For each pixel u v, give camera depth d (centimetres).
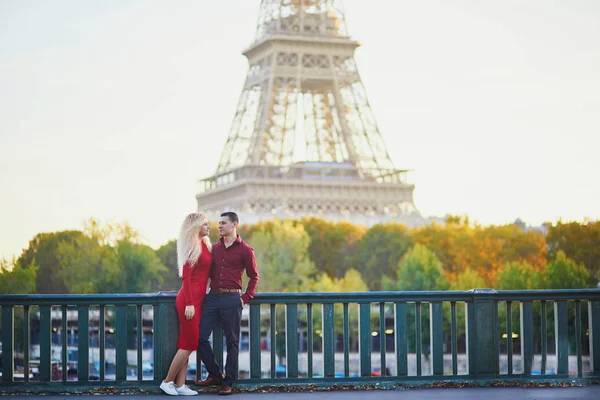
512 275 15162
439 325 2758
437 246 19350
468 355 2781
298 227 19438
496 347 2759
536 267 17575
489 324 2759
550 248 19125
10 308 2612
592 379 2791
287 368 2692
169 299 2639
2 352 2603
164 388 2569
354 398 2536
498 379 2750
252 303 2678
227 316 2580
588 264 18675
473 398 2534
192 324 2548
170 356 2633
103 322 2652
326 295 2700
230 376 2592
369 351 2716
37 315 15025
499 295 2772
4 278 18125
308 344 2706
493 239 19012
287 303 2691
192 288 2558
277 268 19000
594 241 18688
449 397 2550
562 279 15038
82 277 18912
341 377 2703
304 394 2606
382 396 2567
